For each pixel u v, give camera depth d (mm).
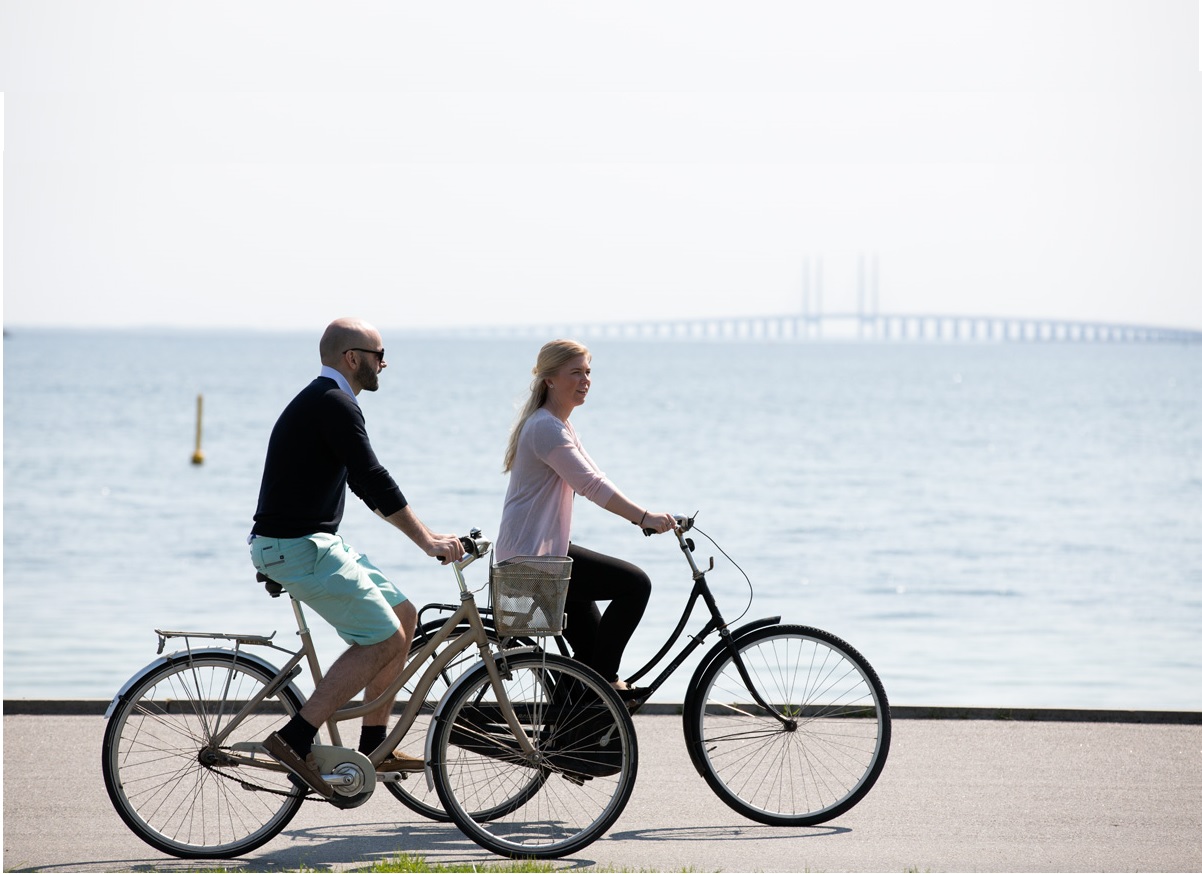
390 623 8023
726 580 26531
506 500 8805
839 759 10023
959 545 33000
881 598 24609
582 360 8805
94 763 9812
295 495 7945
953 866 7695
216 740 7941
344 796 7914
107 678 16484
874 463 59969
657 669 16781
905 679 17000
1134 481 52312
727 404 113250
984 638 20359
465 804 8555
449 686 8438
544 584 7988
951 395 133000
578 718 8266
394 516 7891
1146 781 9555
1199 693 16156
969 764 9992
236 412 94188
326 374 8180
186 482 49125
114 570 27375
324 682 7945
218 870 7629
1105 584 26797
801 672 12266
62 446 65875
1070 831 8383
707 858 7879
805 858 7855
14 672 16844
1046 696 15922
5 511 39312
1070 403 118812
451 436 73438
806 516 39469
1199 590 25984
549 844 7988
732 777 9570
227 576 26500
